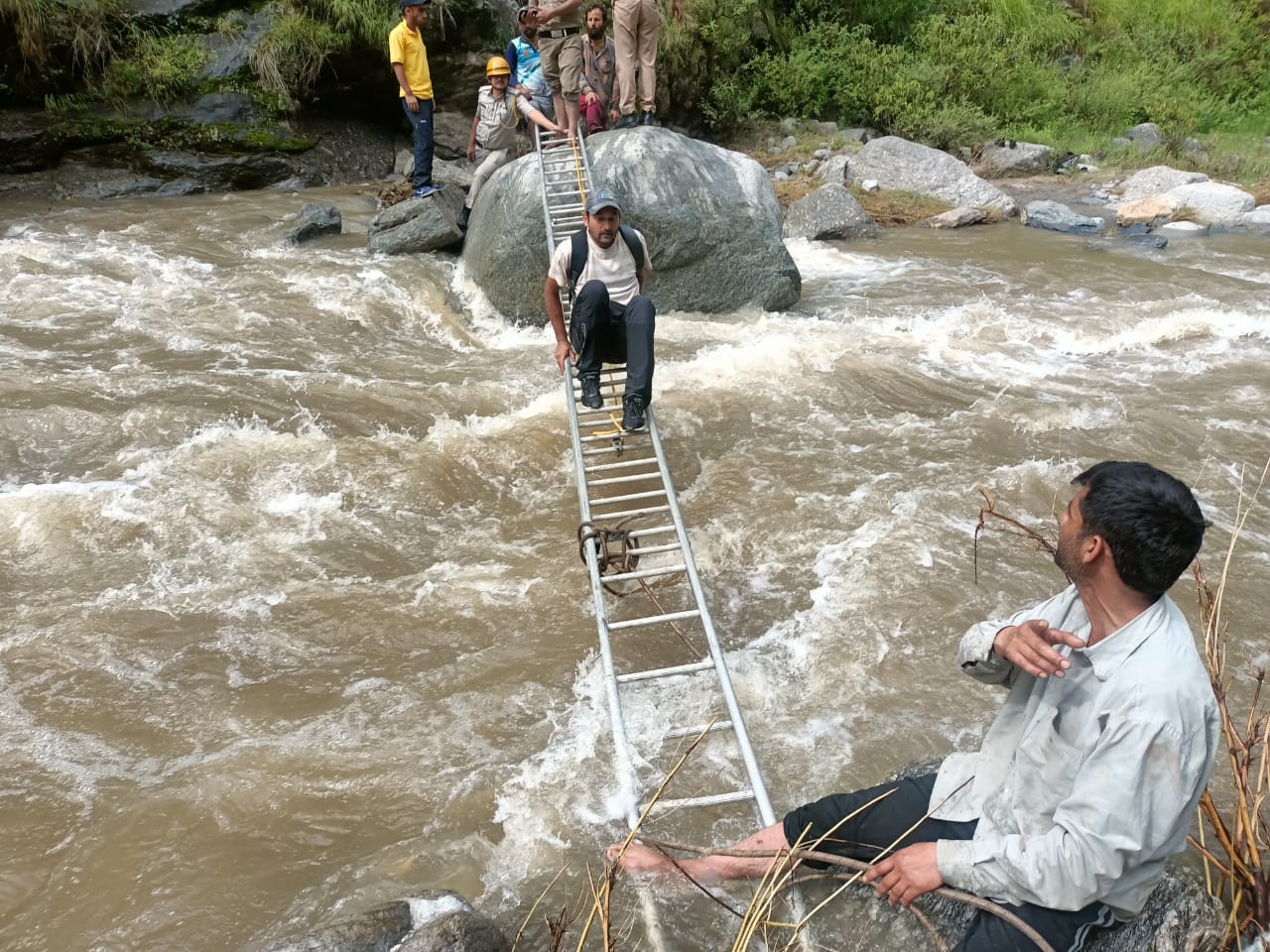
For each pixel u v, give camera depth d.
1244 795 2.74
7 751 3.53
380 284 8.29
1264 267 9.79
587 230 4.94
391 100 12.90
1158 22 18.80
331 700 3.82
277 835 3.19
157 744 3.59
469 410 6.26
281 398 6.19
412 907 2.76
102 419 5.67
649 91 9.45
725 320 8.01
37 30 10.64
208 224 9.85
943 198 12.51
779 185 12.77
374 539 4.92
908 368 6.92
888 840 2.57
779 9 15.86
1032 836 2.24
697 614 3.67
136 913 2.92
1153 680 2.08
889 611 4.32
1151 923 2.40
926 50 15.80
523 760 3.52
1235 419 6.21
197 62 11.57
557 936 2.50
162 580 4.52
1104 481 2.14
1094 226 11.49
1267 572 4.62
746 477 5.46
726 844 3.13
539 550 4.86
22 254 8.37
